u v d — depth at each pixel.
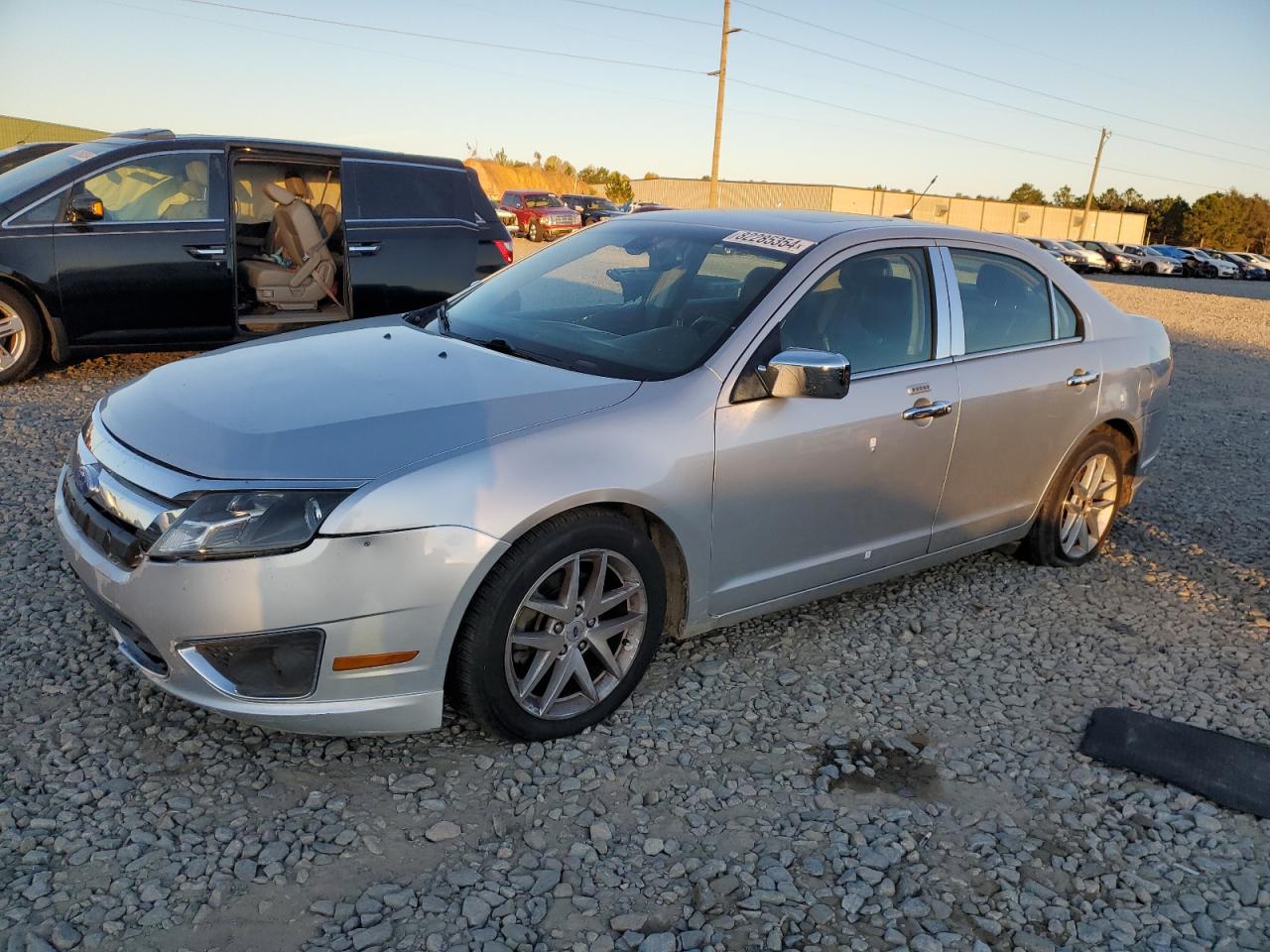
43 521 4.56
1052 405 4.40
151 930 2.28
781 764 3.15
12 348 6.88
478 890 2.50
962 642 4.10
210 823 2.66
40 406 6.49
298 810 2.74
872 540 3.89
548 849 2.67
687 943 2.37
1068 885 2.69
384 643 2.71
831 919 2.49
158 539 2.64
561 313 3.82
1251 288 39.75
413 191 8.05
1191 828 2.97
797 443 3.45
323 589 2.62
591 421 3.03
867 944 2.42
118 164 6.96
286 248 7.81
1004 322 4.32
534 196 32.31
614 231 4.36
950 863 2.74
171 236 7.07
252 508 2.61
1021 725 3.50
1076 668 3.94
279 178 8.20
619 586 3.22
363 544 2.63
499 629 2.87
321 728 2.75
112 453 2.95
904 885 2.62
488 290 4.25
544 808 2.83
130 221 6.98
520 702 3.00
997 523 4.45
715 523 3.32
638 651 3.25
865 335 3.75
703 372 3.30
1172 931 2.54
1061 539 4.84
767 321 3.45
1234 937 2.53
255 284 7.56
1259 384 11.35
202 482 2.66
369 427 2.85
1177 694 3.78
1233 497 6.50
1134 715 3.59
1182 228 89.00
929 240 4.09
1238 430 8.60
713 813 2.88
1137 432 4.95
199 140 7.20
